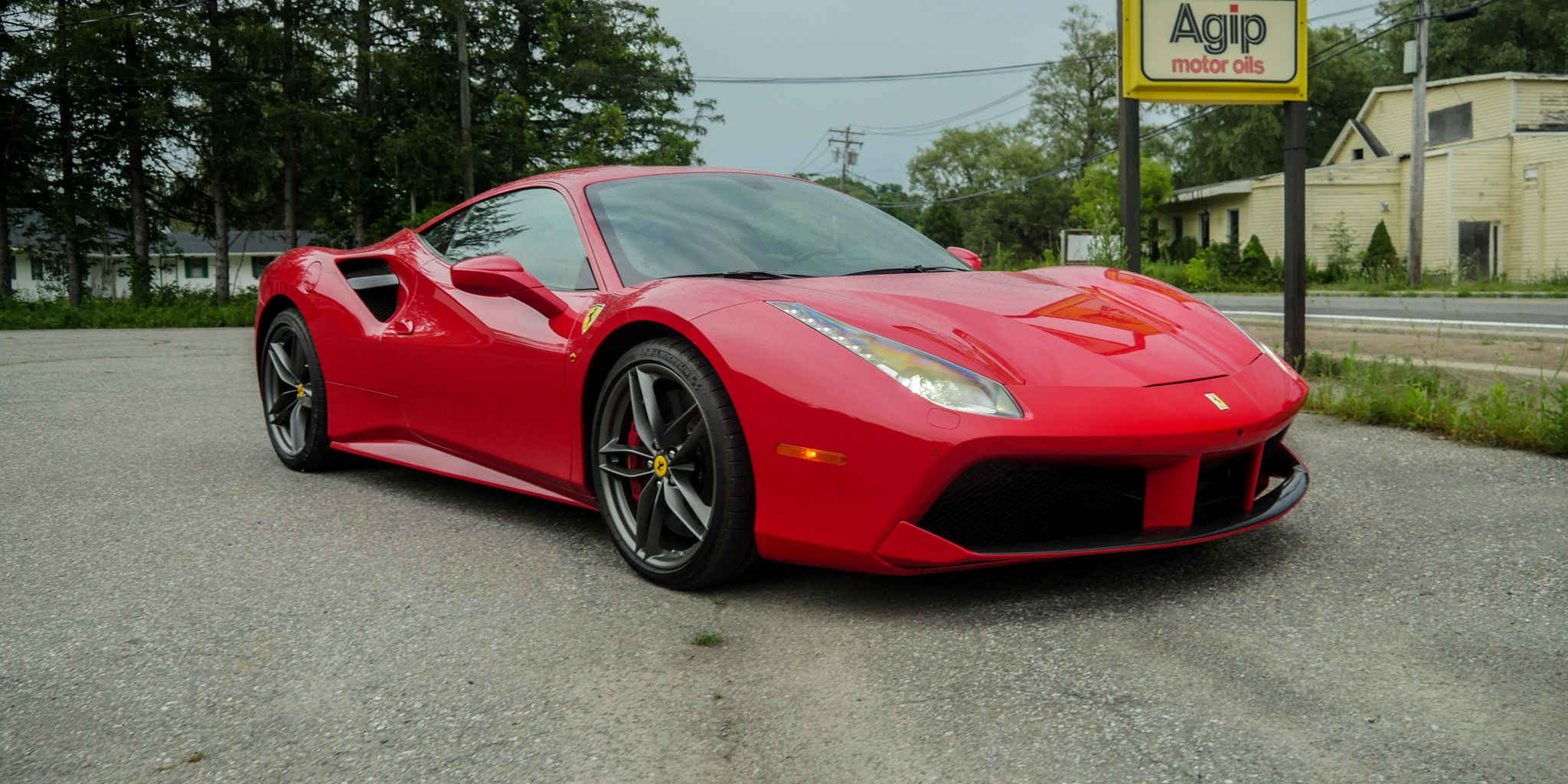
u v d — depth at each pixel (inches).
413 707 63.6
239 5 958.4
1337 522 97.4
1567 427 122.7
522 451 104.0
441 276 118.7
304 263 140.9
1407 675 62.2
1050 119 2135.8
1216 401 77.9
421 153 962.7
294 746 58.8
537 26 1202.6
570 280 103.7
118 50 917.8
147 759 57.9
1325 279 935.0
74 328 706.2
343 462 140.7
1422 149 761.6
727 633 74.5
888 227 120.4
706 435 81.5
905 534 72.8
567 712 62.2
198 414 184.4
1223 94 203.9
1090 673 64.2
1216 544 91.6
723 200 113.1
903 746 56.0
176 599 85.7
